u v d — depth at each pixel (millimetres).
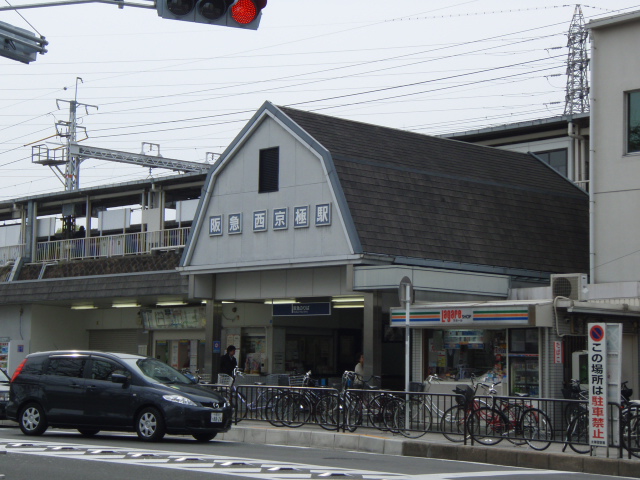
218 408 17359
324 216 23906
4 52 11344
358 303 26609
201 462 13672
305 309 26609
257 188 25859
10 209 38688
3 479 11445
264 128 25938
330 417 19016
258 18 10086
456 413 17109
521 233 26891
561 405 15828
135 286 31188
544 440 15898
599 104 23250
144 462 13531
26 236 37406
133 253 33344
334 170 23781
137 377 17562
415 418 17781
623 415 14797
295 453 16328
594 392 14859
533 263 26406
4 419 22312
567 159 32594
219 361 27703
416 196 25094
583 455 15000
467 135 34719
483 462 15836
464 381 21312
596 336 14922
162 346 34906
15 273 36656
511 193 27828
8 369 35625
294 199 24828
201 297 27422
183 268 27453
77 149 49219
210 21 9992
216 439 19516
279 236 25109
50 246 36531
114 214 35188
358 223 23281
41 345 36062
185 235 31844
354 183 23938
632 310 21141
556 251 27344
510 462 15531
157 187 33438
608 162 22969
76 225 36938
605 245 22812
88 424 17641
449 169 27016
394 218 24109
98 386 17688
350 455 16359
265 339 30641
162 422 17031
